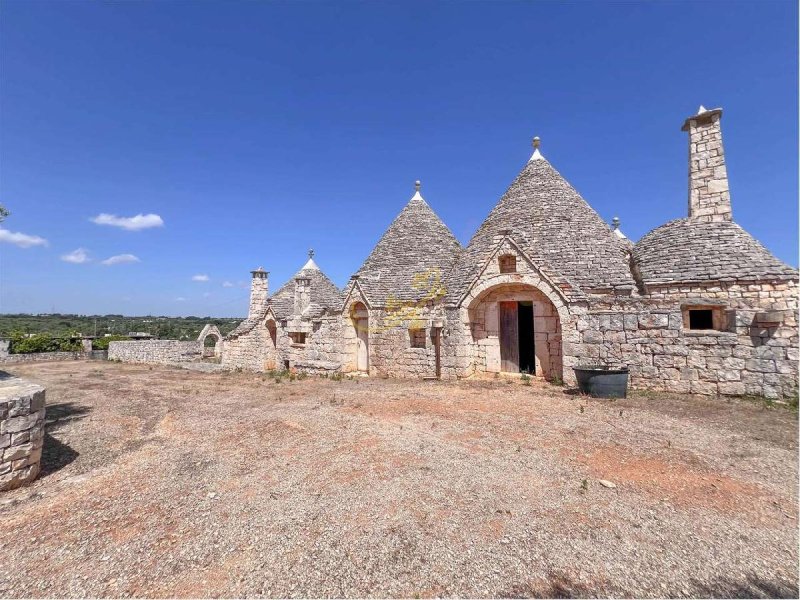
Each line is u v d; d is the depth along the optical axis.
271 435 7.70
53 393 13.70
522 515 4.38
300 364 18.38
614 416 8.51
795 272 10.09
